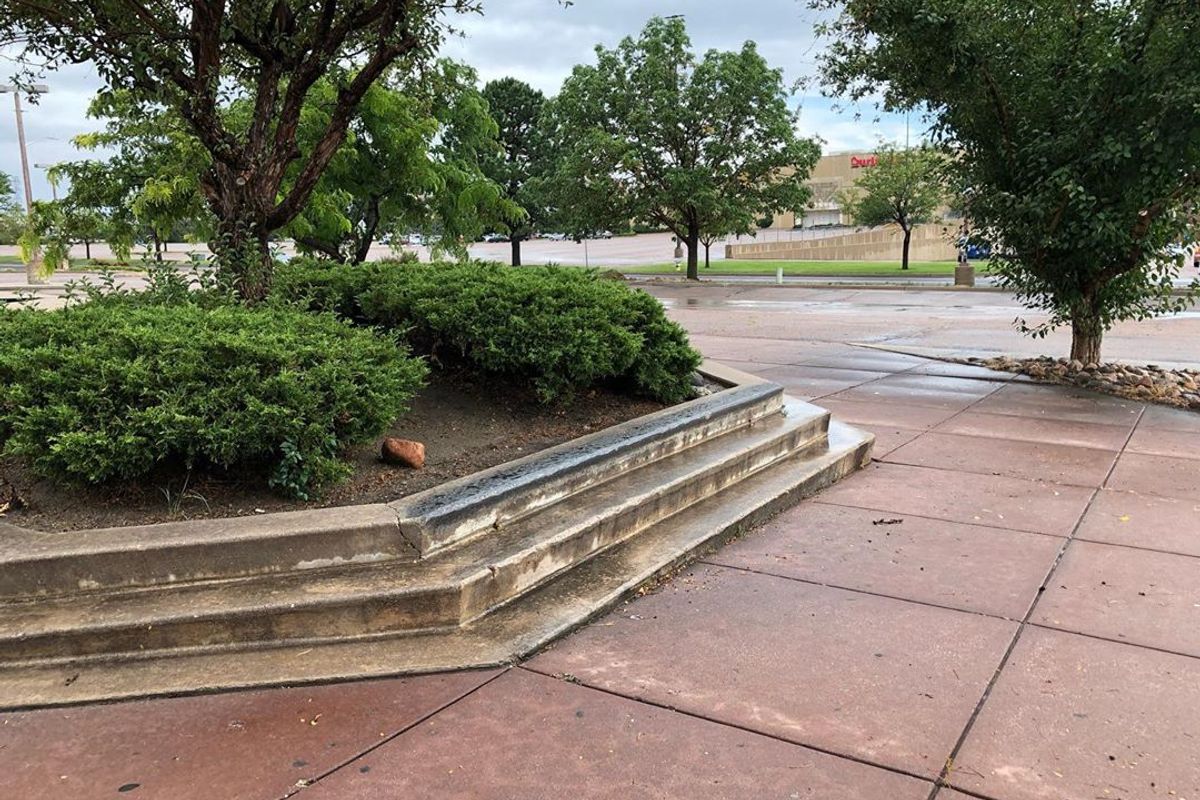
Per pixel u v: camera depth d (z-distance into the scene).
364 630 3.56
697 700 3.21
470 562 3.86
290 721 3.05
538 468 4.62
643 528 4.77
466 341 5.84
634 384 6.49
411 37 6.16
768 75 29.59
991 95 9.42
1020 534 4.97
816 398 9.07
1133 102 8.41
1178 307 9.95
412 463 4.75
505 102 36.03
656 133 30.16
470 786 2.72
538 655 3.55
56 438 3.86
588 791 2.70
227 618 3.42
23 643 3.30
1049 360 10.80
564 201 31.61
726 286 31.03
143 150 12.76
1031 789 2.70
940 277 34.47
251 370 4.21
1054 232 9.38
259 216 6.27
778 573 4.43
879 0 9.08
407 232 16.83
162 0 5.94
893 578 4.35
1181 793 2.67
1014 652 3.57
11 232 47.94
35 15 5.66
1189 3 7.85
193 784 2.71
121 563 3.54
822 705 3.17
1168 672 3.40
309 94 11.84
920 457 6.73
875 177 40.75
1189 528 5.03
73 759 2.84
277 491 4.27
